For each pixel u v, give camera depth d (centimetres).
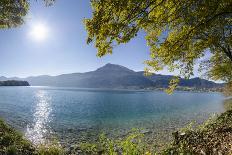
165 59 877
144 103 7425
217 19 780
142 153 1031
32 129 2664
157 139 2080
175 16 669
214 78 2542
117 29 570
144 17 586
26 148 1214
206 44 854
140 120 3525
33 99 8162
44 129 2691
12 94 10881
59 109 5134
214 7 654
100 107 5753
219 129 1316
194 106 6412
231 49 1573
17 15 1594
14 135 1350
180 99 10506
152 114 4338
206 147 1005
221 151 874
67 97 10200
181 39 780
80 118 3728
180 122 3300
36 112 4419
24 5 1441
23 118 3525
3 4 1388
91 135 2367
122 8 550
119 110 5056
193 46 891
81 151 1599
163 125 3023
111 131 2605
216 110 5125
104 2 545
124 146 956
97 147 1537
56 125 3003
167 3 622
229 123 1422
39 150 1238
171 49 798
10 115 3784
